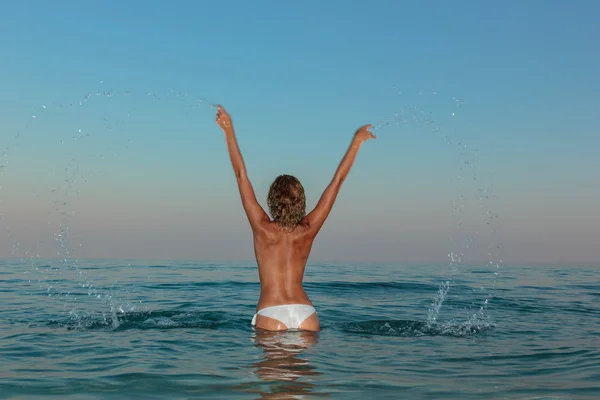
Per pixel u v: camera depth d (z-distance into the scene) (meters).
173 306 7.24
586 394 3.04
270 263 4.61
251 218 4.62
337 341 4.52
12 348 4.24
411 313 6.79
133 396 2.94
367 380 3.28
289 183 4.58
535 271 19.39
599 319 6.38
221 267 19.53
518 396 2.99
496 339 4.88
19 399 2.90
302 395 2.94
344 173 4.68
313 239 4.69
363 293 9.66
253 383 3.17
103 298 8.25
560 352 4.25
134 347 4.25
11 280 11.86
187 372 3.43
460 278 14.21
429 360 3.91
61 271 15.52
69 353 4.05
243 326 5.33
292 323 4.55
